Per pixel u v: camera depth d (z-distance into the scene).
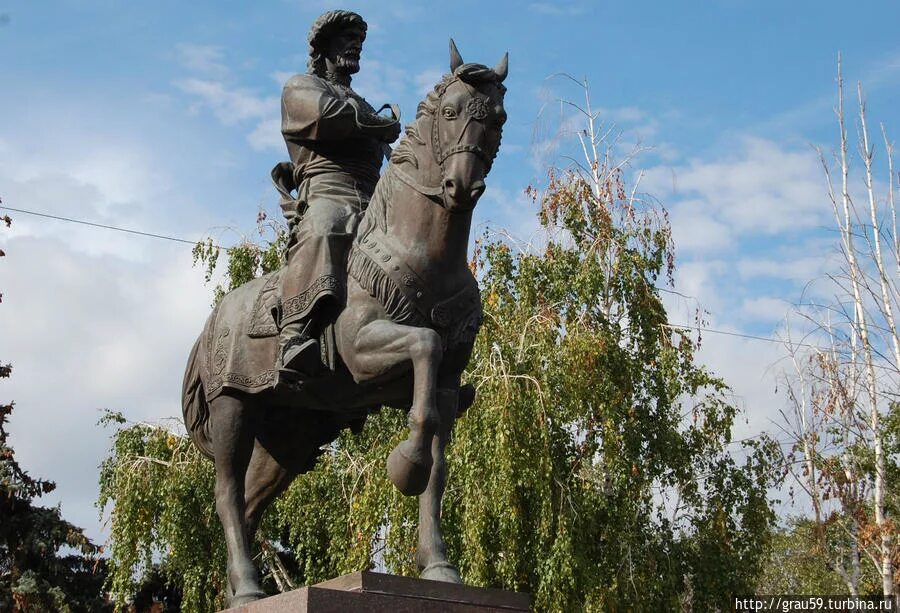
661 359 12.97
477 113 3.73
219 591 11.99
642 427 12.76
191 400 4.71
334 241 4.05
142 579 13.17
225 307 4.57
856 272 13.80
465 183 3.68
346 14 4.58
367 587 3.42
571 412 11.48
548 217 13.62
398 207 3.94
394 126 4.43
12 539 17.16
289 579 13.89
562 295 12.95
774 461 13.41
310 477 12.21
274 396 4.38
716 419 13.30
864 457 13.62
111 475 13.13
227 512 4.37
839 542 15.29
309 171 4.39
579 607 10.60
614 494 11.94
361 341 3.81
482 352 10.93
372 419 12.59
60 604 16.70
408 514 10.02
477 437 10.30
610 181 14.23
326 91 4.38
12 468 17.38
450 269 3.91
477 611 3.53
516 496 10.23
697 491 12.99
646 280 13.62
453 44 3.88
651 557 11.95
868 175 13.98
